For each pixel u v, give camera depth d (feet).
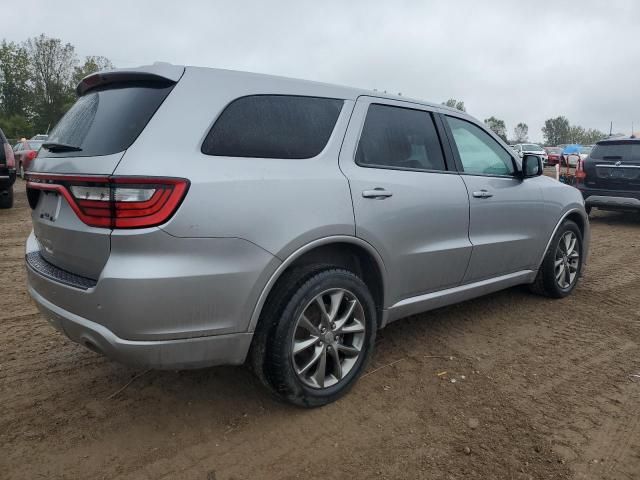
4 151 33.78
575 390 11.13
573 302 16.92
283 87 10.07
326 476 8.34
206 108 8.87
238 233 8.58
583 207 17.44
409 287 11.75
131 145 8.22
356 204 10.23
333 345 10.16
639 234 30.40
